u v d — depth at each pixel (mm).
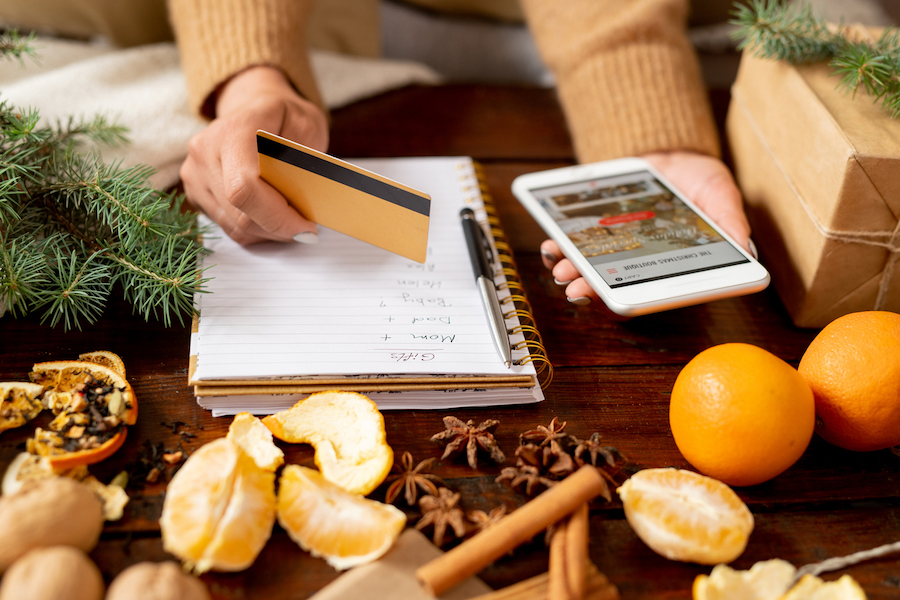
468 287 573
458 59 1284
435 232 638
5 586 315
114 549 385
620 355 563
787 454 419
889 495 457
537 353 547
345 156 795
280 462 431
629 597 388
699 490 413
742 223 603
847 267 543
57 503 349
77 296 500
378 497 432
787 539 425
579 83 811
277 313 523
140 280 517
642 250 560
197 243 578
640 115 746
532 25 941
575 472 437
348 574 372
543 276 646
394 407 495
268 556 391
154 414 471
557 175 676
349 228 554
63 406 450
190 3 762
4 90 765
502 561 398
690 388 437
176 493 380
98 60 812
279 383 469
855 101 561
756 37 620
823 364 461
